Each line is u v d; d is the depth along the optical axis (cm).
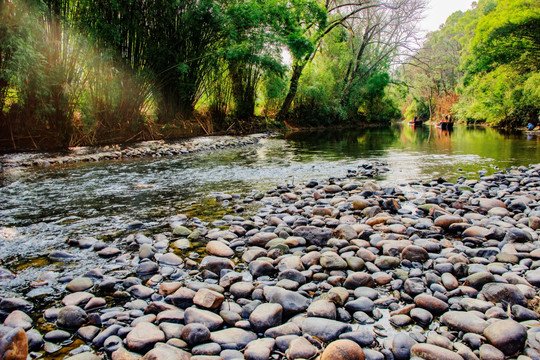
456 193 526
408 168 770
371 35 2948
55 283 243
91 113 1116
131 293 231
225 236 336
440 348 170
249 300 225
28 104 933
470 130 2405
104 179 618
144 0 1184
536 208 419
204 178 637
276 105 2478
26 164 746
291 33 1952
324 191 535
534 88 2027
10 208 433
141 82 1242
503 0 1897
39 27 850
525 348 174
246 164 805
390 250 296
